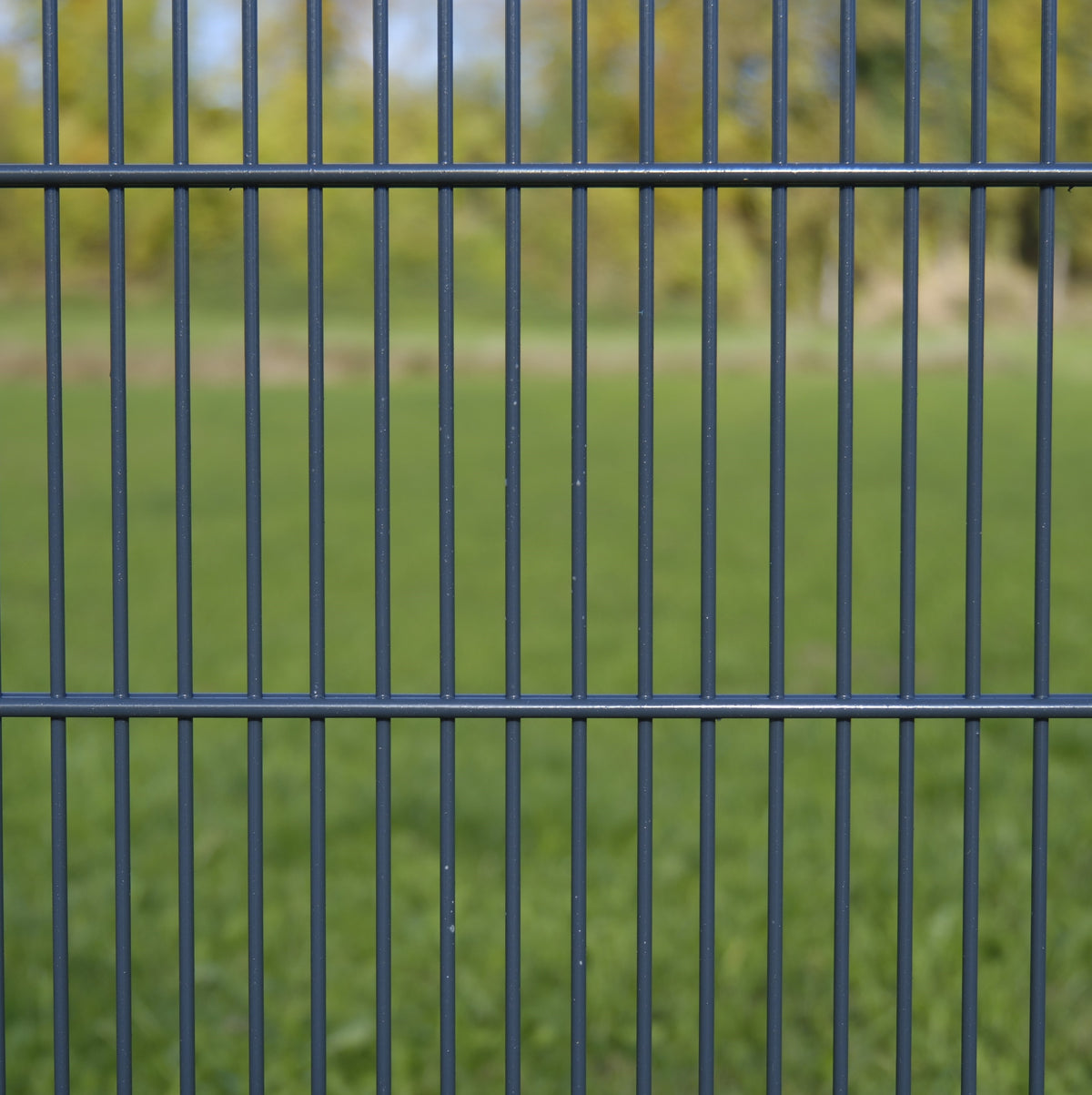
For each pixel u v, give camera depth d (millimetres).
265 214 72125
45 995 4188
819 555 13938
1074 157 39656
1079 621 10328
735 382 43875
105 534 15562
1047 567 2088
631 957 4418
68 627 10562
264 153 55969
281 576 13141
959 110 48969
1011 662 9078
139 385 40250
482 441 26594
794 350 57344
